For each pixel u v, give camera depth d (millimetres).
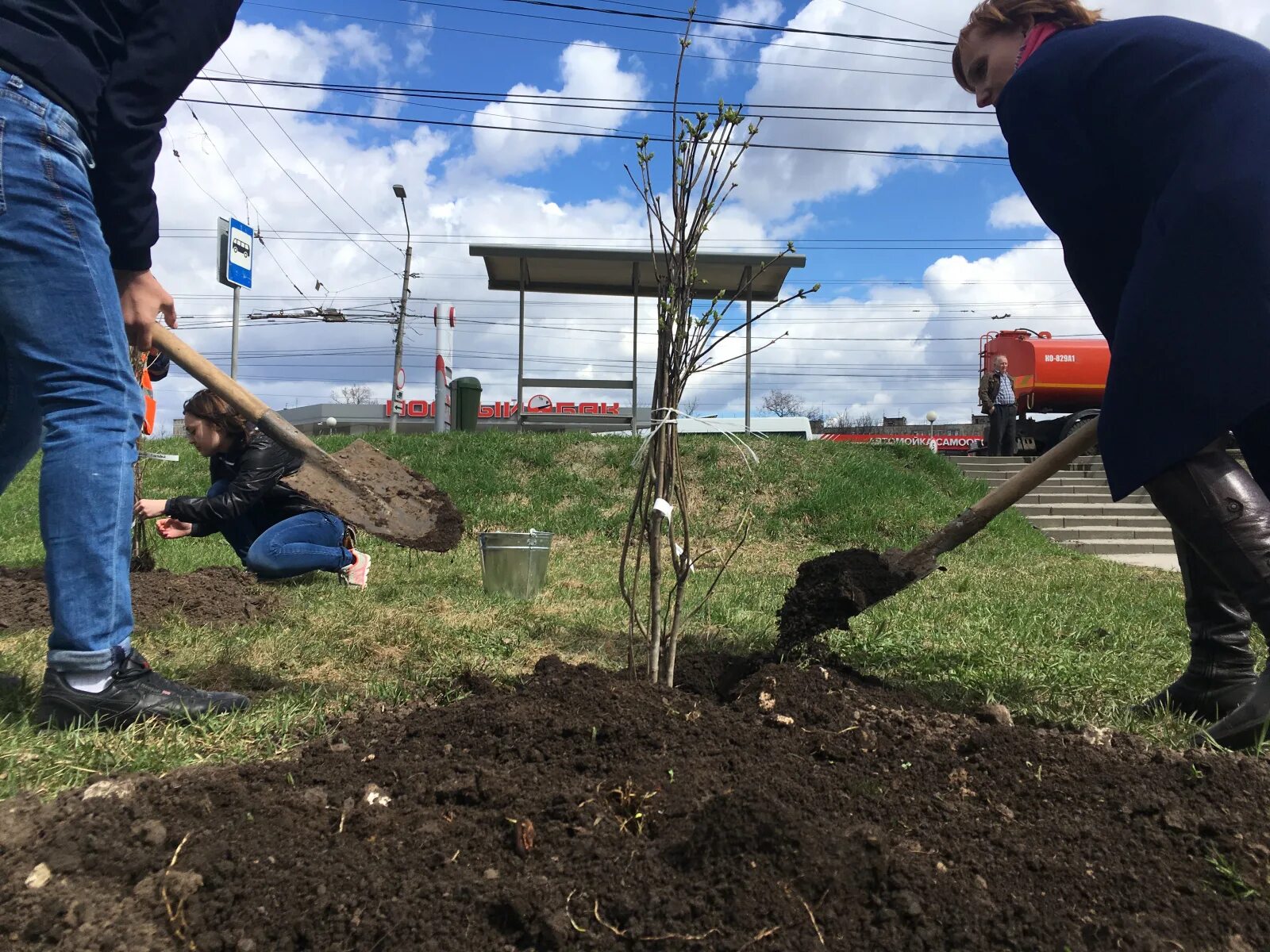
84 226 2172
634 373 13789
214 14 2293
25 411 2486
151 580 4410
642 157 2342
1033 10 2596
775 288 13883
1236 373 2006
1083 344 16156
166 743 2191
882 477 10586
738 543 2715
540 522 9461
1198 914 1474
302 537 5324
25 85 2047
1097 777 1933
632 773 1840
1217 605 2711
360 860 1545
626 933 1364
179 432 25422
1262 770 2002
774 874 1453
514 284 14898
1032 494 13023
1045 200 2467
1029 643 3859
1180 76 2137
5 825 1578
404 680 2980
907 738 2156
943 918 1398
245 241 10539
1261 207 1979
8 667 2951
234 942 1367
